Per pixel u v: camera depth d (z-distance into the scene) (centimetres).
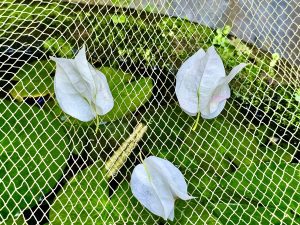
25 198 17
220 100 17
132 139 18
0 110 17
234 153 18
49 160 17
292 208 17
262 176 18
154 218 17
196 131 18
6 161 17
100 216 17
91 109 17
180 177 16
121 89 18
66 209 17
